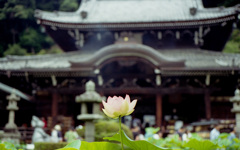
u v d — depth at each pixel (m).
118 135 2.83
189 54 26.33
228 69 22.34
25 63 25.45
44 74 23.89
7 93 23.98
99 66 22.67
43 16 25.83
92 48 28.22
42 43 56.44
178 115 26.05
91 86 9.38
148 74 23.89
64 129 25.06
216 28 26.88
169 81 24.33
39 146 8.99
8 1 37.88
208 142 3.99
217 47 33.16
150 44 27.52
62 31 27.70
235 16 24.41
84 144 2.93
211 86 23.62
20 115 27.38
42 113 26.20
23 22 48.16
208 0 44.94
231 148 6.25
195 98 25.66
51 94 26.12
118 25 25.77
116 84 24.53
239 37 48.66
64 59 26.62
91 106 9.41
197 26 25.56
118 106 2.54
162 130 22.77
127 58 22.36
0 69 23.53
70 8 54.97
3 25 46.12
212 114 24.83
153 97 26.27
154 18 28.28
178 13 29.58
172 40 27.31
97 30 26.61
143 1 33.56
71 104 25.72
